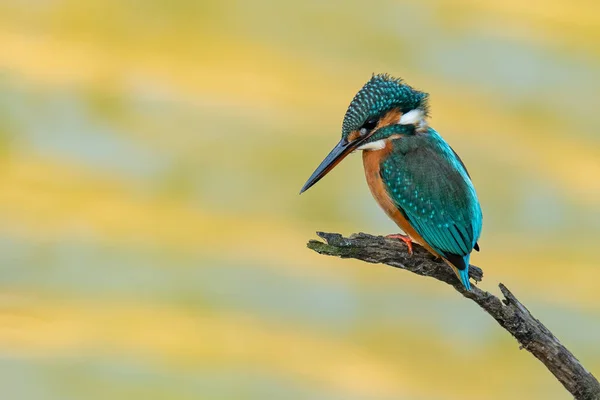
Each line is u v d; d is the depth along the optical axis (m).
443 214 5.42
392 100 5.45
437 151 5.44
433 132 5.46
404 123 5.45
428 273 5.42
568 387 5.34
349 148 5.45
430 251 5.43
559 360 5.34
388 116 5.45
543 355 5.34
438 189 5.43
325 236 5.35
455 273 5.42
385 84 5.45
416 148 5.44
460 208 5.42
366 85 5.45
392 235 5.43
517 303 5.34
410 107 5.45
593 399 5.34
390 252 5.38
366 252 5.37
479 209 5.43
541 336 5.34
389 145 5.45
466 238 5.42
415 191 5.43
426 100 5.46
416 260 5.42
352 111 5.45
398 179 5.43
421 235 5.42
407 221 5.43
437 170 5.43
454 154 5.45
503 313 5.34
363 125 5.45
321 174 5.45
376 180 5.45
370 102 5.45
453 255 5.41
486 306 5.34
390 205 5.44
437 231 5.42
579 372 5.34
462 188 5.43
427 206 5.43
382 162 5.45
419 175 5.43
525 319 5.34
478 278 5.43
